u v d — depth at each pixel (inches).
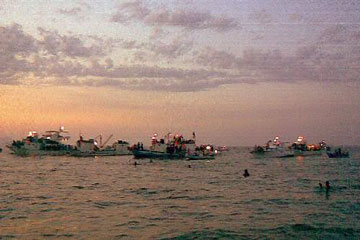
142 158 5039.4
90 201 1503.4
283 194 1779.0
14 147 6053.2
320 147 6515.8
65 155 6127.0
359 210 1344.7
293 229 1047.6
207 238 946.7
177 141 5280.5
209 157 5447.8
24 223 1080.2
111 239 921.5
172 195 1723.7
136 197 1644.9
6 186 2025.1
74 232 981.8
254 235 981.2
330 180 2541.8
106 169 3558.1
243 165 4419.3
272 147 6264.8
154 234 975.6
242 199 1604.3
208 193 1807.3
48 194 1705.2
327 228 1061.1
